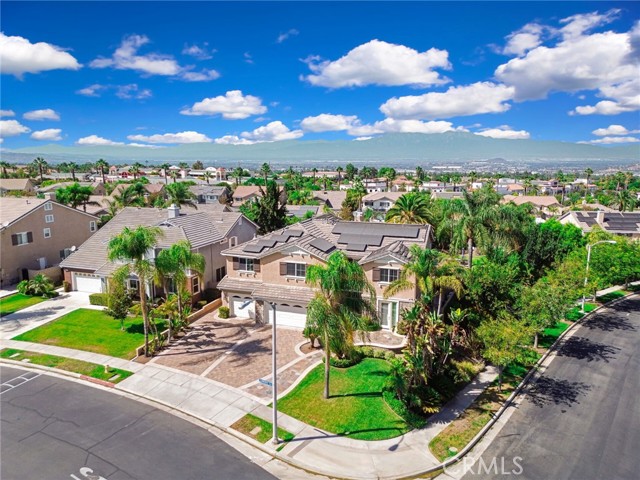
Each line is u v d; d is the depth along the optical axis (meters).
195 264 33.34
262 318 35.88
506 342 24.97
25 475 18.33
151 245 29.83
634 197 130.62
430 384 25.94
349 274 22.88
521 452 20.48
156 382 26.42
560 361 30.58
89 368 28.19
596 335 35.53
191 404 24.06
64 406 23.84
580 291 37.75
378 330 33.28
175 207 46.25
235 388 25.72
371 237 37.44
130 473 18.56
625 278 49.19
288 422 22.42
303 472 19.02
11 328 34.88
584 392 26.22
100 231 47.50
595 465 19.53
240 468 19.09
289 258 35.22
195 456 19.80
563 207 121.75
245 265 37.62
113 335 33.56
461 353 30.48
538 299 29.20
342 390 25.38
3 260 45.84
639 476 18.86
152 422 22.42
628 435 21.78
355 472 18.97
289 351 30.56
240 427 21.94
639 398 25.45
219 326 35.38
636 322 38.81
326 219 43.78
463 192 43.69
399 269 32.44
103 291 42.31
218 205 82.75
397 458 19.86
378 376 27.03
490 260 42.62
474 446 20.98
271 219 60.72
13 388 25.78
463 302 33.81
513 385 26.77
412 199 50.78
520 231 44.75
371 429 21.88
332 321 22.81
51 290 43.22
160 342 31.25
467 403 24.69
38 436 21.03
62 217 53.41
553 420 23.19
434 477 18.80
